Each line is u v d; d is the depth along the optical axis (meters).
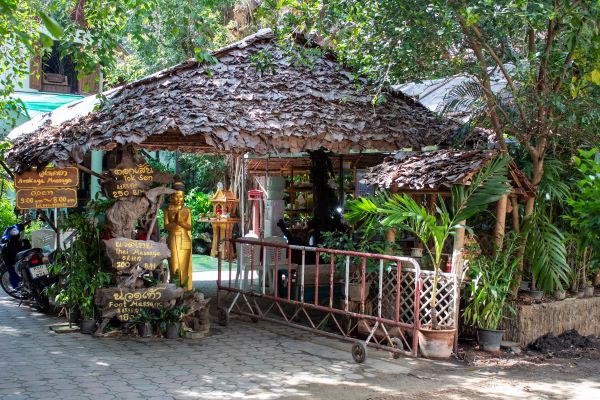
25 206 8.03
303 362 7.02
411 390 6.16
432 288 7.18
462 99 8.72
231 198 15.75
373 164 11.05
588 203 6.92
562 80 7.75
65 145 7.53
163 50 14.90
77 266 7.91
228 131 7.66
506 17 6.89
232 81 8.51
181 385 6.05
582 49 7.34
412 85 11.12
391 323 7.16
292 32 8.87
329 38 8.50
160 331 7.89
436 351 7.14
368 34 8.05
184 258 8.64
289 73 8.90
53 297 8.61
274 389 6.05
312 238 9.96
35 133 9.57
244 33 16.62
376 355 7.38
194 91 8.17
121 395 5.70
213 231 16.05
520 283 8.16
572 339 7.97
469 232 7.48
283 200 12.59
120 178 8.00
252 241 8.83
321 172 10.82
